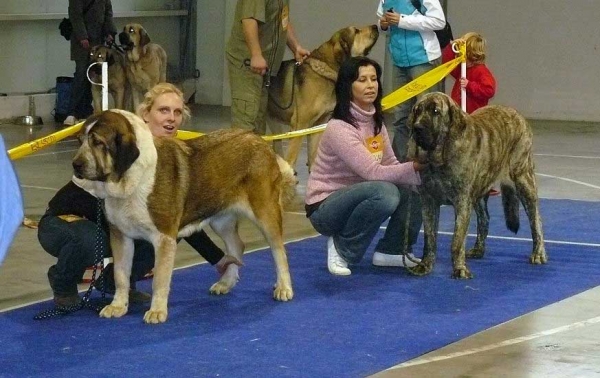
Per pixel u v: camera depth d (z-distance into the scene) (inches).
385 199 269.0
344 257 281.4
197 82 785.6
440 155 263.0
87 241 231.3
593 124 677.3
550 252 312.2
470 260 301.6
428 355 208.7
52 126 636.1
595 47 681.0
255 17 378.3
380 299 254.5
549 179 458.0
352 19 733.9
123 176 215.9
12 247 315.6
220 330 224.5
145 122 237.5
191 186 229.0
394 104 354.0
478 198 283.0
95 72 610.5
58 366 197.5
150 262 247.3
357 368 198.4
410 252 292.2
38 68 680.4
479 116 282.5
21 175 455.5
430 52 395.2
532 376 196.5
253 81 390.6
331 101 432.8
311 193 282.0
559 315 241.6
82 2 617.0
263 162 242.4
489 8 698.8
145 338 217.5
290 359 203.6
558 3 684.7
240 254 257.9
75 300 242.2
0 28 648.4
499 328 230.1
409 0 393.4
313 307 245.9
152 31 755.4
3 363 199.0
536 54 694.5
